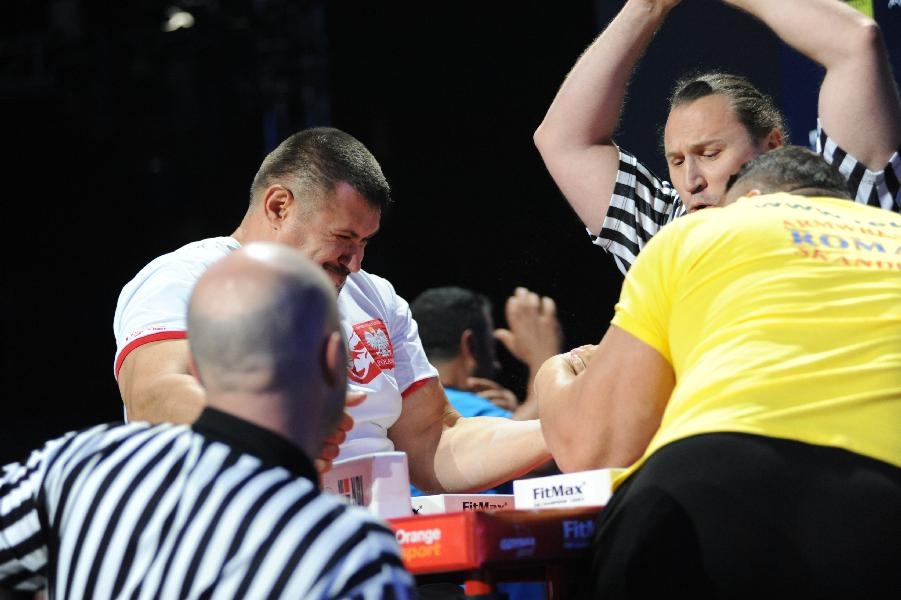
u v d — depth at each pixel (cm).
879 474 367
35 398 2055
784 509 362
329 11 1589
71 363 2061
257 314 336
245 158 1861
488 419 629
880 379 383
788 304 393
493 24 1420
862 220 429
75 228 2019
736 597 357
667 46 762
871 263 407
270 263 344
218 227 1909
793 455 370
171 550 323
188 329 346
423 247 1477
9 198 2012
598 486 415
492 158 1430
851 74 534
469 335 900
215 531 321
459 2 1448
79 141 1958
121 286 2030
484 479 601
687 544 364
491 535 373
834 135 540
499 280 1405
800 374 382
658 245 421
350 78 1577
